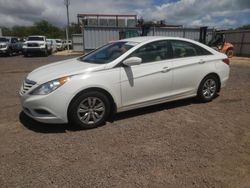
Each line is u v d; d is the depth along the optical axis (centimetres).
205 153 411
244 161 388
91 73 496
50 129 500
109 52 573
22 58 2497
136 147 428
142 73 546
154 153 409
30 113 498
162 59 586
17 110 619
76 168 366
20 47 3133
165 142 447
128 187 326
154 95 575
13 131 492
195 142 449
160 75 571
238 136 475
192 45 645
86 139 457
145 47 564
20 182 334
